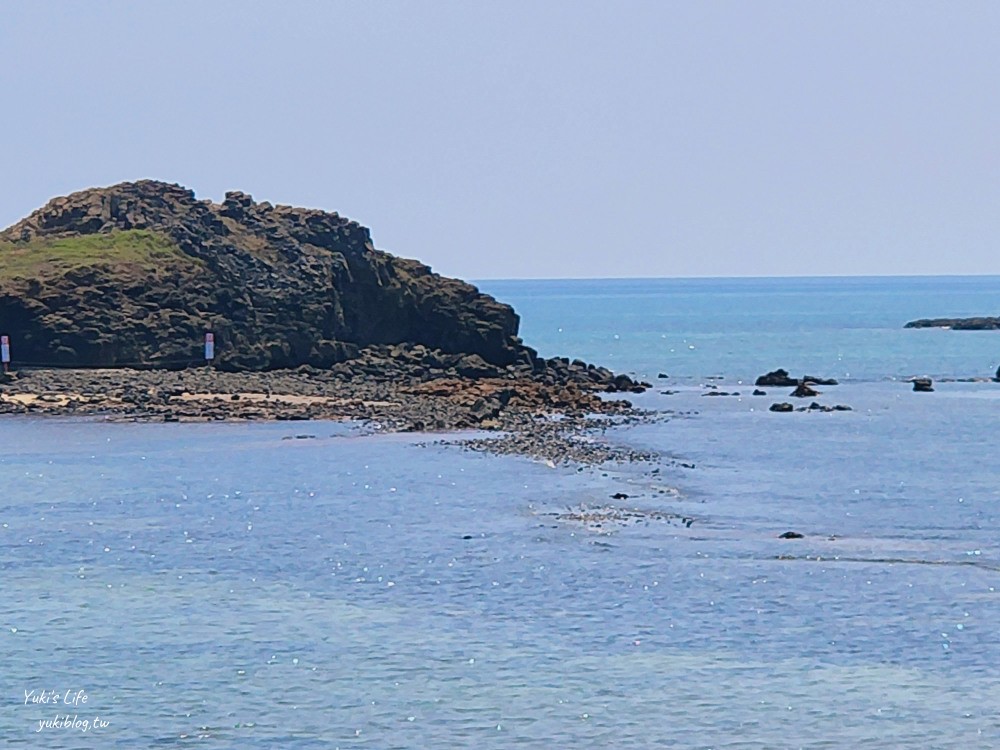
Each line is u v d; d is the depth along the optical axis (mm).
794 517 65062
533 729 37438
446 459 81562
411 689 40312
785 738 37000
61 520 63750
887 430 101875
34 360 118125
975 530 62469
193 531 61281
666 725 37781
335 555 56438
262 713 38500
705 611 48156
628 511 65625
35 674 41500
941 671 42156
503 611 48156
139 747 36156
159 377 115125
